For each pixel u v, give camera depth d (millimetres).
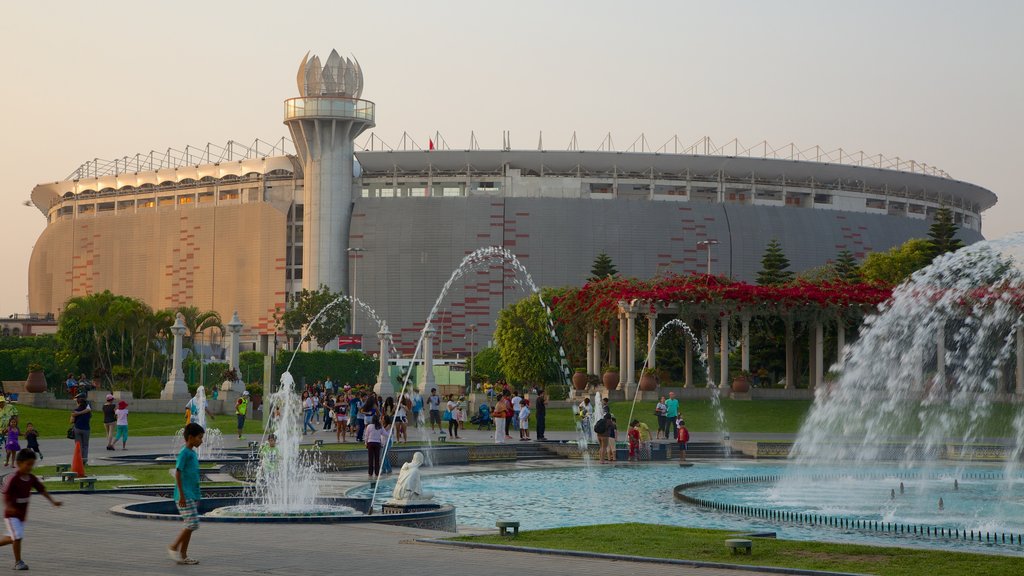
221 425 58719
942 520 25188
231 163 195250
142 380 80312
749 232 183500
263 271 188375
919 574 14891
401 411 44062
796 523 23859
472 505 27750
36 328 190125
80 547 16562
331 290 181750
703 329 83000
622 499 29234
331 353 120062
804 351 94250
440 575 14211
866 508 27547
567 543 17609
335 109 179250
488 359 130250
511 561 15516
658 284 83812
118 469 32531
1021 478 36188
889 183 198000
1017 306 60031
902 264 112312
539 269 181250
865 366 64812
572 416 67812
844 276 120188
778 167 188125
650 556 16172
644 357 90500
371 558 15672
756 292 75000
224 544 17062
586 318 80625
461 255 181625
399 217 183500
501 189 185375
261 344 187875
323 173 182125
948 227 115562
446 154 183875
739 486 33312
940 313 62625
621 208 183125
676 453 46031
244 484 27562
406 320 182000
